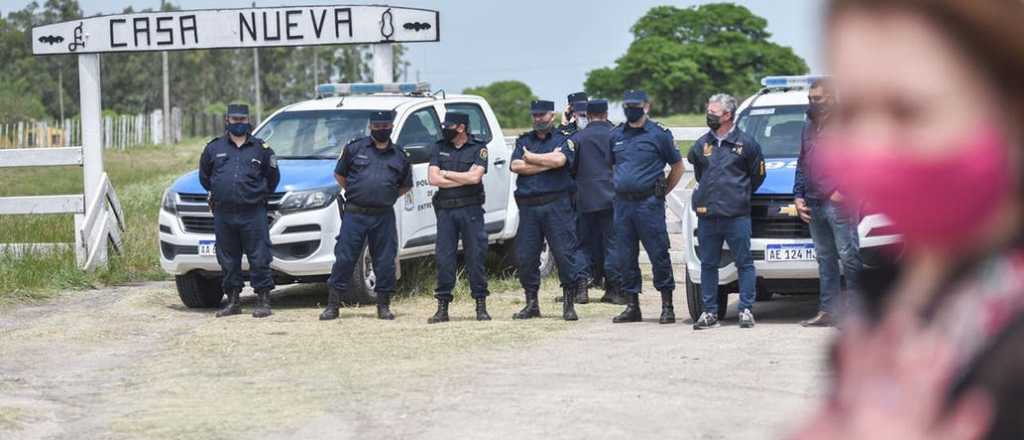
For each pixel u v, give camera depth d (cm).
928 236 110
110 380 1181
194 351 1329
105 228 2009
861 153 109
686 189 2059
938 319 111
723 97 1379
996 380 105
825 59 110
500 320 1548
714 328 1409
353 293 1684
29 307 1702
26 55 12319
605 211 1698
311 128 1805
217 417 995
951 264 111
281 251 1648
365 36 2048
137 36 2073
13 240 2097
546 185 1530
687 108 15550
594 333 1398
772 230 1424
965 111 106
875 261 116
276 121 1833
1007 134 106
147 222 2477
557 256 1530
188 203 1686
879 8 107
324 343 1361
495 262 1989
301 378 1155
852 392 115
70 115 12481
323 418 980
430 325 1503
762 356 1179
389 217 1574
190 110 12738
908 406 111
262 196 1606
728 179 1380
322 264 1650
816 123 1341
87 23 2064
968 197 107
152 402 1069
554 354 1242
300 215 1648
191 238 1669
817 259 1377
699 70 15362
